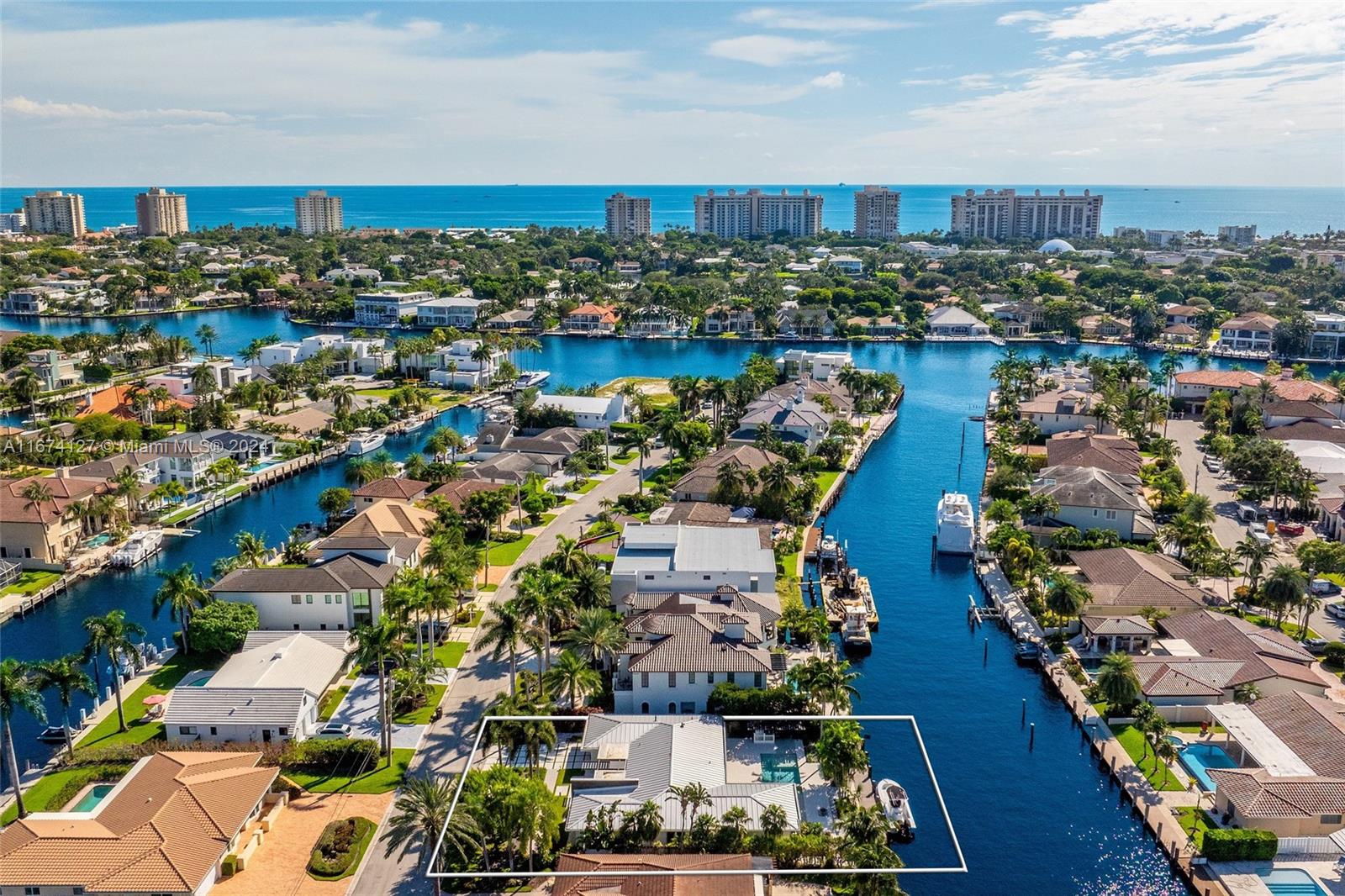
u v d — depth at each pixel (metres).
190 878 82.44
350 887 86.62
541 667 115.81
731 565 141.62
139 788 91.94
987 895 89.19
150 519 184.25
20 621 143.62
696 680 114.94
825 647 132.25
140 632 114.31
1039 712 120.06
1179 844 93.25
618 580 140.75
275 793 98.56
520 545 169.88
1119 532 172.25
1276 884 87.00
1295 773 96.06
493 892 85.75
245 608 131.12
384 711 104.56
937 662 132.38
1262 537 164.62
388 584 137.12
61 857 83.25
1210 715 112.69
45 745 110.75
